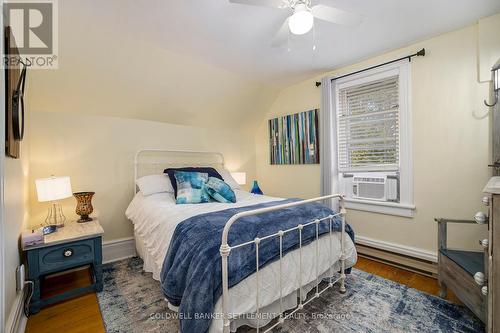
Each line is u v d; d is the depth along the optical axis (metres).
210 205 2.08
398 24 1.91
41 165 2.21
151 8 1.68
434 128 2.14
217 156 3.56
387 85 2.47
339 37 2.11
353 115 2.72
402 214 2.33
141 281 2.06
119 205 2.66
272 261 1.35
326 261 1.70
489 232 1.21
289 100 3.41
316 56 2.48
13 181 1.42
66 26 1.82
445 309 1.64
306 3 1.41
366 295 1.82
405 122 2.31
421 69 2.20
